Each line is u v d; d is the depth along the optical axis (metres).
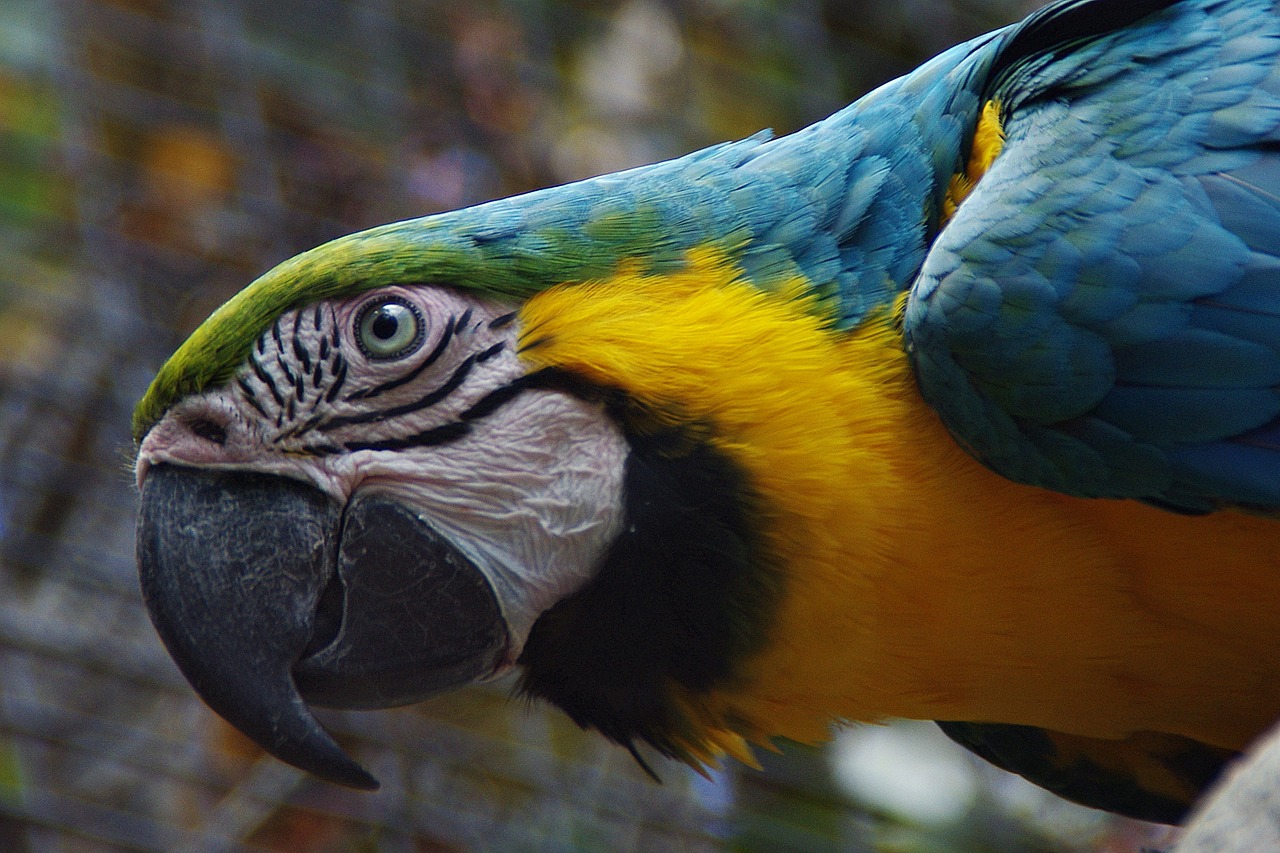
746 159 2.94
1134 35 2.87
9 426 5.32
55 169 5.69
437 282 2.82
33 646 5.02
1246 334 2.57
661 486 2.72
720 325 2.71
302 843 5.16
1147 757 3.27
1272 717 2.90
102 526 5.30
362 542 2.82
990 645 2.75
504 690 5.43
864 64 6.56
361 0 6.02
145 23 5.84
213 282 5.65
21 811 4.95
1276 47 2.78
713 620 2.76
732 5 6.44
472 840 5.21
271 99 5.87
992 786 5.47
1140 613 2.76
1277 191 2.63
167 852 5.04
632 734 2.98
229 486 2.88
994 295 2.62
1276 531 2.64
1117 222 2.63
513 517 2.78
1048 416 2.62
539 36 6.16
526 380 2.77
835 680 2.79
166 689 5.16
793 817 5.35
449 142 5.93
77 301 5.53
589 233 2.79
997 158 2.81
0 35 5.77
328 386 2.84
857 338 2.74
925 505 2.67
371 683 2.85
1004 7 6.70
